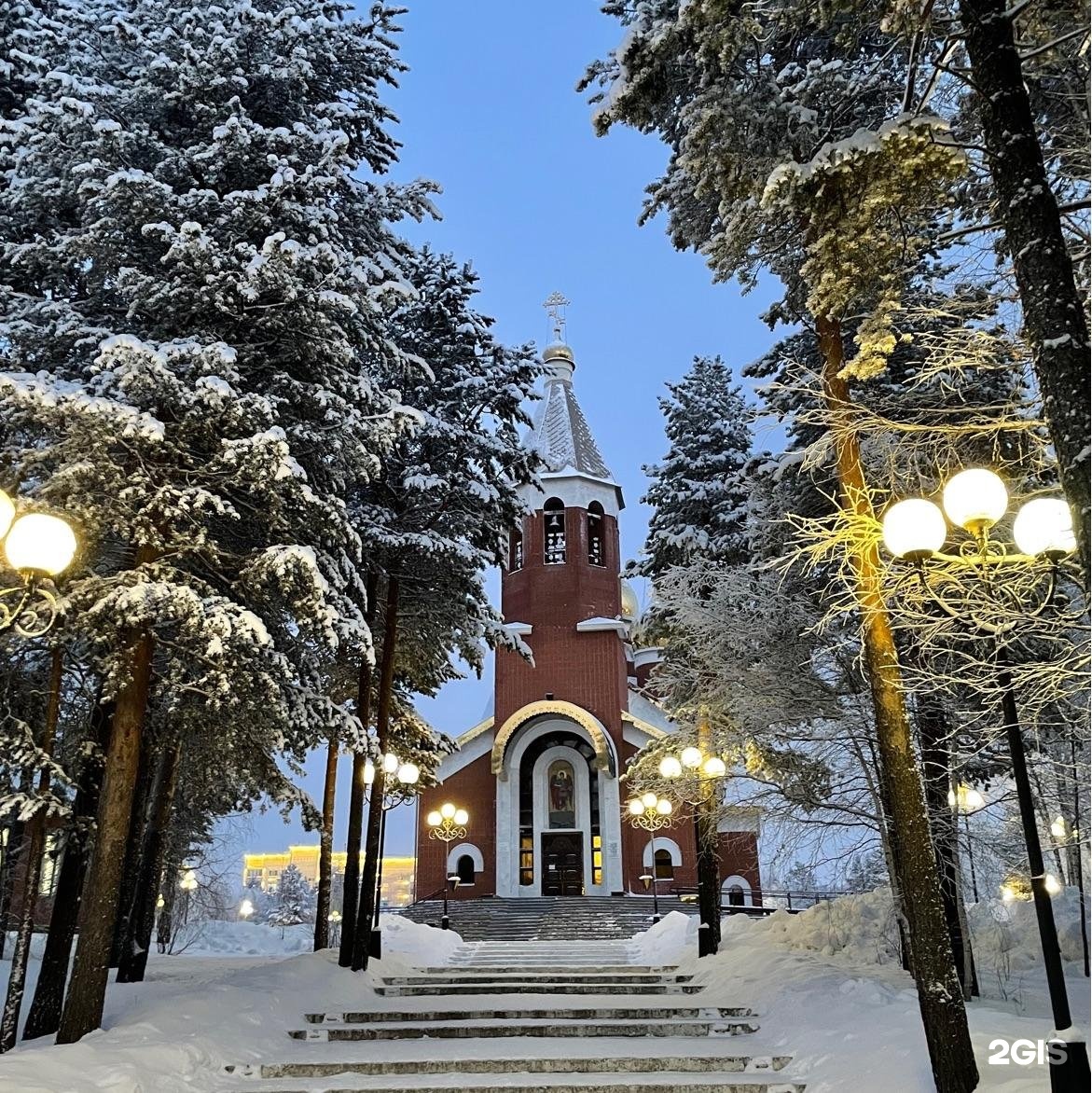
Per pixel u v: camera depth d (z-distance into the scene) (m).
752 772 13.45
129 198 9.81
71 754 11.38
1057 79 7.14
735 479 15.56
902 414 9.62
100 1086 7.44
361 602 14.25
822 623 7.83
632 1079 8.38
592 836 34.66
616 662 36.12
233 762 12.75
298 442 10.84
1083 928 12.64
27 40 12.49
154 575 9.20
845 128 8.46
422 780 19.81
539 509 38.84
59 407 8.53
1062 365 4.76
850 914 14.48
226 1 11.81
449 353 16.19
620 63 7.90
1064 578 7.70
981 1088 6.46
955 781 11.95
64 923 10.01
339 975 13.34
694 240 10.99
